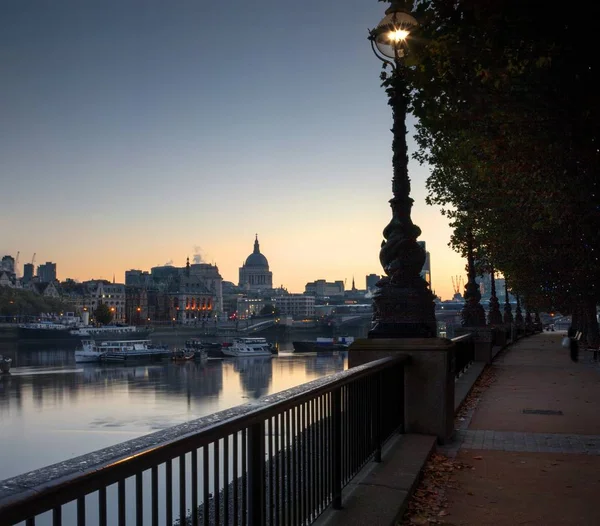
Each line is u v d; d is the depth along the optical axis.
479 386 20.25
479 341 28.44
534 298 49.25
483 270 42.50
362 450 8.11
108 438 53.75
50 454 47.00
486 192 25.09
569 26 5.62
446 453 9.96
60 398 79.88
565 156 11.09
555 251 25.89
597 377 22.50
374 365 8.29
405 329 10.75
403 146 10.93
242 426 4.38
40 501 2.38
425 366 10.59
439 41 7.49
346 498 7.05
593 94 6.43
